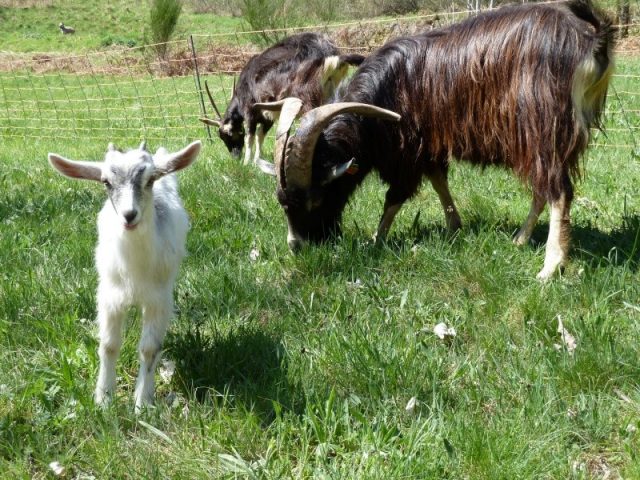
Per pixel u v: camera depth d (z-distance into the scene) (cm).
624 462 327
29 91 1480
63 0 2927
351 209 489
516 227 466
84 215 491
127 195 339
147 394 351
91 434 338
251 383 358
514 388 350
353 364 358
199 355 371
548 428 335
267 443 335
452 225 461
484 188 516
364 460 326
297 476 326
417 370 356
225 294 404
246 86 721
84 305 396
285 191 442
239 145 761
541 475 322
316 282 414
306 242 446
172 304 359
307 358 364
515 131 420
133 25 2677
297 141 434
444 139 440
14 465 328
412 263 422
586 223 463
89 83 1580
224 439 335
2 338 377
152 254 348
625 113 688
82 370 366
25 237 450
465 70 428
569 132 413
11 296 396
